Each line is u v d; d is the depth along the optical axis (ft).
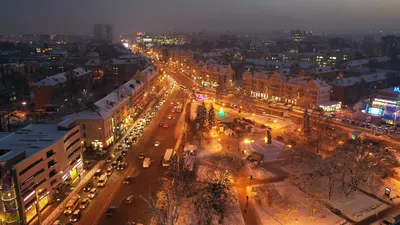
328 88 570.46
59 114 517.55
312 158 314.55
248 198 261.24
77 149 301.63
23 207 219.82
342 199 259.39
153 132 437.99
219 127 437.99
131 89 519.19
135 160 338.95
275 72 647.97
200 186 262.67
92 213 237.45
